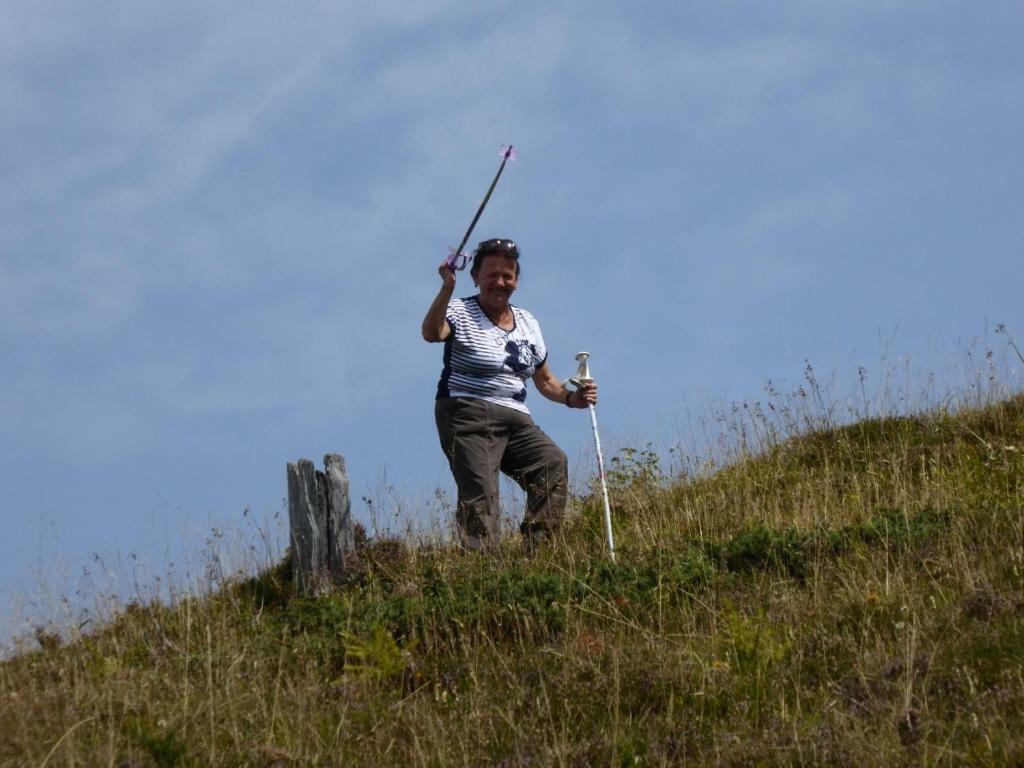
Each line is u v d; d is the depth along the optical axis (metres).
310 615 22.17
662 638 19.88
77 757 15.94
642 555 23.75
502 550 24.27
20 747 16.19
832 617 19.84
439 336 24.33
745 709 17.20
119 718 17.62
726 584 21.95
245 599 24.05
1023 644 17.59
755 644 18.53
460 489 24.59
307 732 17.56
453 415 24.59
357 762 16.80
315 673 20.02
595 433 25.41
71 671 19.73
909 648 17.55
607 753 16.28
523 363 24.97
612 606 21.11
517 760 16.36
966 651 17.78
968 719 15.88
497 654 19.83
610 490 29.56
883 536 22.84
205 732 17.30
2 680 19.08
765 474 29.91
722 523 26.50
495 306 24.86
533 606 21.22
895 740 15.55
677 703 17.62
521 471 25.23
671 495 29.41
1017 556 20.89
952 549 21.81
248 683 19.19
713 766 15.73
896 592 20.19
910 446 30.61
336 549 24.47
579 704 17.89
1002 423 31.05
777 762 15.55
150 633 21.89
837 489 28.36
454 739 17.27
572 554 23.75
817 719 16.69
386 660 19.97
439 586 22.41
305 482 24.61
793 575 22.52
